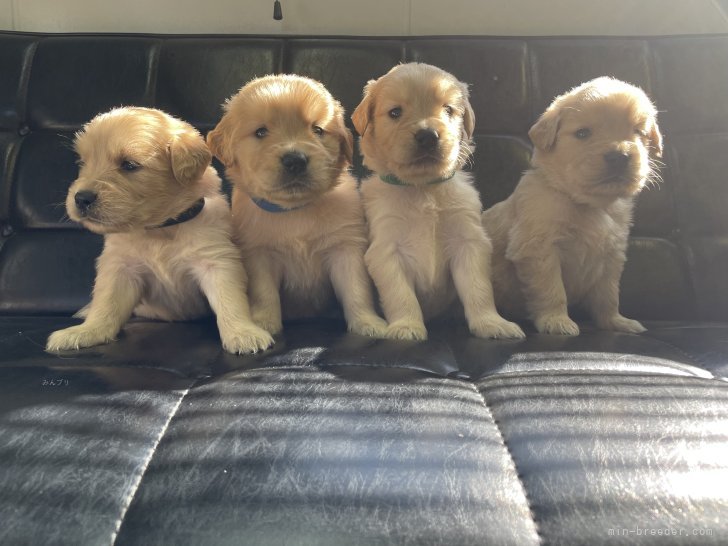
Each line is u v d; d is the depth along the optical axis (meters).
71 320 0.52
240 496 0.23
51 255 0.57
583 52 0.62
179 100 0.61
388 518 0.22
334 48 0.62
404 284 0.47
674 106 0.61
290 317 0.53
